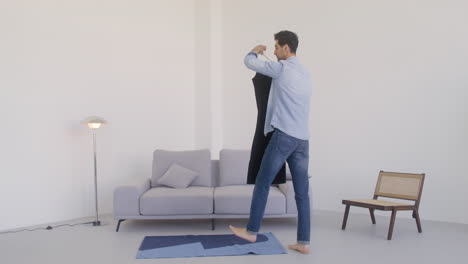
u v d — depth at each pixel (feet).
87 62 15.78
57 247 11.07
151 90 18.12
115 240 11.76
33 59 14.19
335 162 16.52
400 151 15.02
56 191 14.78
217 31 19.77
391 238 11.67
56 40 14.83
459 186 13.83
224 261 9.52
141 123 17.70
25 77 13.97
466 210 13.71
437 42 14.24
